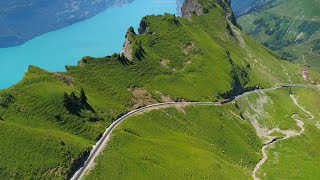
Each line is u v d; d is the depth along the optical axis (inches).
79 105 6712.6
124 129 6806.1
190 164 6427.2
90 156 5698.8
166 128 7721.5
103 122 6815.9
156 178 5802.2
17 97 6186.0
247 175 7475.4
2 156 4911.4
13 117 5836.6
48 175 4985.2
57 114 6254.9
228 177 6658.5
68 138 5738.2
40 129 5748.0
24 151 5088.6
